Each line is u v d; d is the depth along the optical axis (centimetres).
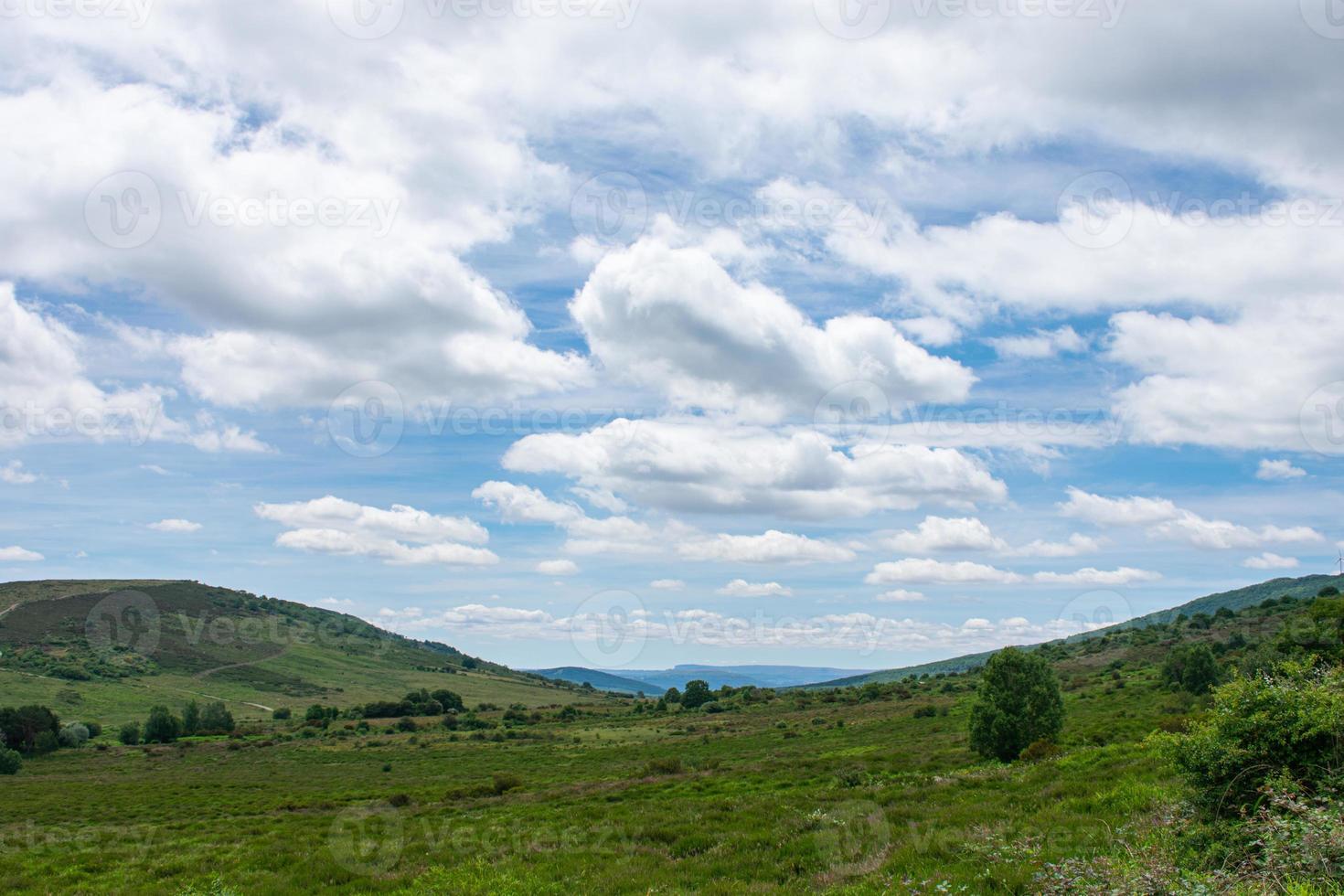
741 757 6650
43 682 14300
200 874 2227
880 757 5091
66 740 10662
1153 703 6588
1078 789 2039
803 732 8850
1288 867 858
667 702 16700
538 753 9000
